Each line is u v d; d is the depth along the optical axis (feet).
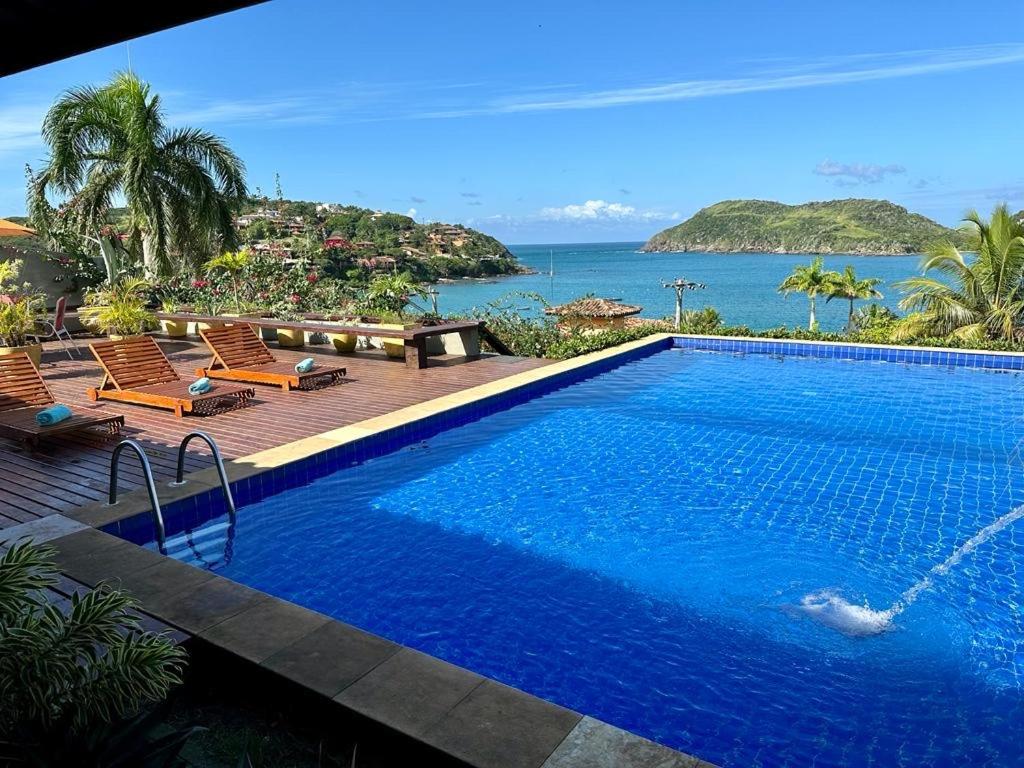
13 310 34.96
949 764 9.55
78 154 49.55
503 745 7.57
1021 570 15.30
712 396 32.42
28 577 6.91
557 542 16.83
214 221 52.80
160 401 25.39
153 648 6.90
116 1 6.17
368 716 8.08
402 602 14.03
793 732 10.19
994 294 46.37
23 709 6.41
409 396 28.32
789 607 13.80
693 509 18.88
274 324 38.40
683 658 12.07
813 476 21.45
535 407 30.30
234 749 8.38
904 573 15.20
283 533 17.19
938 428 26.73
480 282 297.33
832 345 42.01
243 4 5.90
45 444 21.84
